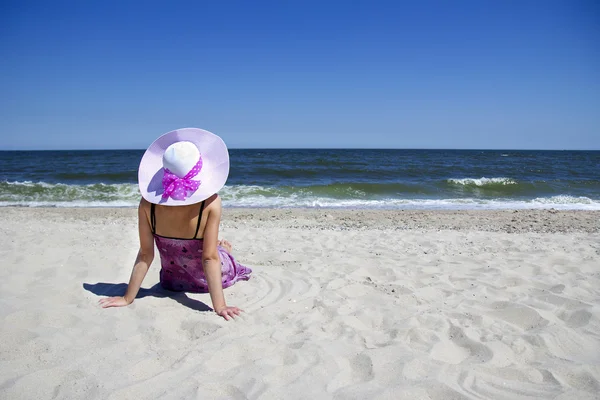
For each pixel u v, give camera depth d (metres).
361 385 2.36
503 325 3.31
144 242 3.48
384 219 10.09
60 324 3.07
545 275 4.71
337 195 16.12
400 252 6.04
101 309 3.33
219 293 3.39
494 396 2.31
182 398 2.19
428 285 4.38
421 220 9.92
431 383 2.37
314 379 2.42
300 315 3.44
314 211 11.63
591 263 5.24
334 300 3.81
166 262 3.75
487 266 5.14
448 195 16.75
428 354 2.77
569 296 3.98
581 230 8.47
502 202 14.78
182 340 2.91
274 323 3.27
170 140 3.57
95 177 22.66
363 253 5.95
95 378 2.34
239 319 3.25
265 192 16.30
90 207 13.34
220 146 3.49
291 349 2.76
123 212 11.41
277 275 4.64
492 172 26.61
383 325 3.34
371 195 16.31
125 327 3.04
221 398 2.23
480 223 9.43
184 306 3.53
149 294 3.80
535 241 6.93
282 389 2.30
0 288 3.84
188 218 3.36
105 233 7.18
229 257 4.15
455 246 6.53
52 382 2.30
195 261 3.65
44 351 2.62
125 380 2.35
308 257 5.57
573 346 2.93
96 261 4.91
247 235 7.34
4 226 8.12
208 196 3.28
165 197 3.30
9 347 2.65
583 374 2.52
